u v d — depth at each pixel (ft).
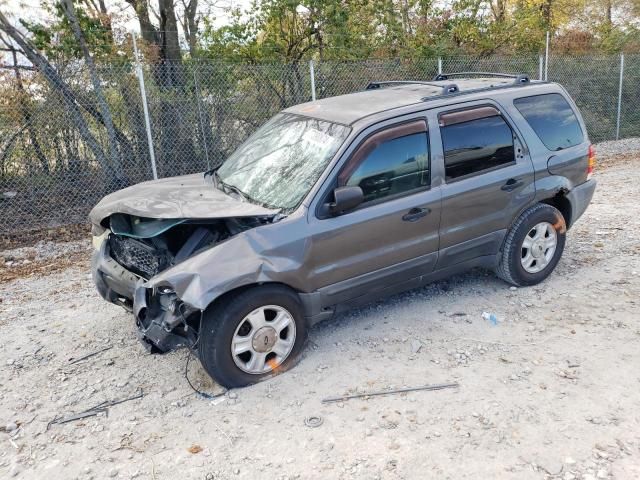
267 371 13.04
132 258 14.11
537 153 16.46
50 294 19.03
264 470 10.34
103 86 27.96
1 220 26.78
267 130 16.67
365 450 10.68
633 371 12.70
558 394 12.03
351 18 39.78
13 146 26.61
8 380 13.70
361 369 13.37
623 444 10.44
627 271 18.02
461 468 10.08
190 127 30.66
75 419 12.10
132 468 10.57
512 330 14.85
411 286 15.28
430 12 45.44
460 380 12.73
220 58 36.60
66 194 28.04
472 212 15.28
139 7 33.91
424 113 14.65
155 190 15.11
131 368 14.03
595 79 44.96
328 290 13.47
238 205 13.17
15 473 10.61
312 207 12.98
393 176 14.01
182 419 11.93
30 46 27.45
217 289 11.62
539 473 9.87
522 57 43.73
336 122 14.48
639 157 38.91
